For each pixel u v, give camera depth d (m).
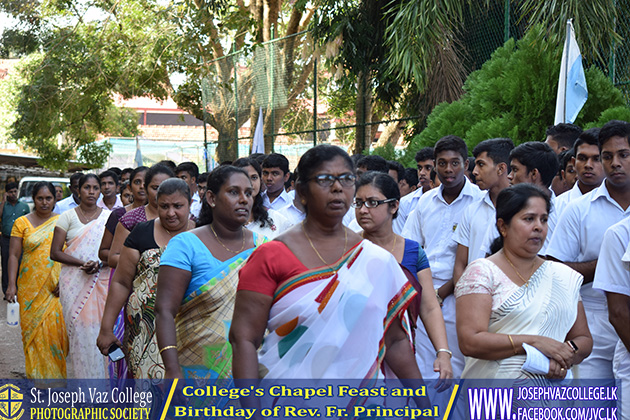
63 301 6.54
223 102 18.27
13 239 7.28
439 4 9.90
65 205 9.96
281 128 15.98
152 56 18.38
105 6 19.14
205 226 3.92
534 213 3.30
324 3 13.07
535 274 3.35
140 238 4.55
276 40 15.96
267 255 2.64
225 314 3.76
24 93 20.16
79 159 23.44
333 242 2.70
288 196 6.62
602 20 8.31
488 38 11.09
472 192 5.30
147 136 42.09
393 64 10.37
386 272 2.70
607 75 9.29
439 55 11.02
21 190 18.53
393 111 12.99
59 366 7.08
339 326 2.61
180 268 3.71
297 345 2.62
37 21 20.33
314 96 14.52
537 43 8.70
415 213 5.52
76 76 19.53
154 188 5.25
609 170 4.04
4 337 9.37
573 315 3.32
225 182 3.82
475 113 9.42
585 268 4.12
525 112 8.61
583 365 4.12
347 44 12.78
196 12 17.11
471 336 3.30
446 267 5.21
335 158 2.66
